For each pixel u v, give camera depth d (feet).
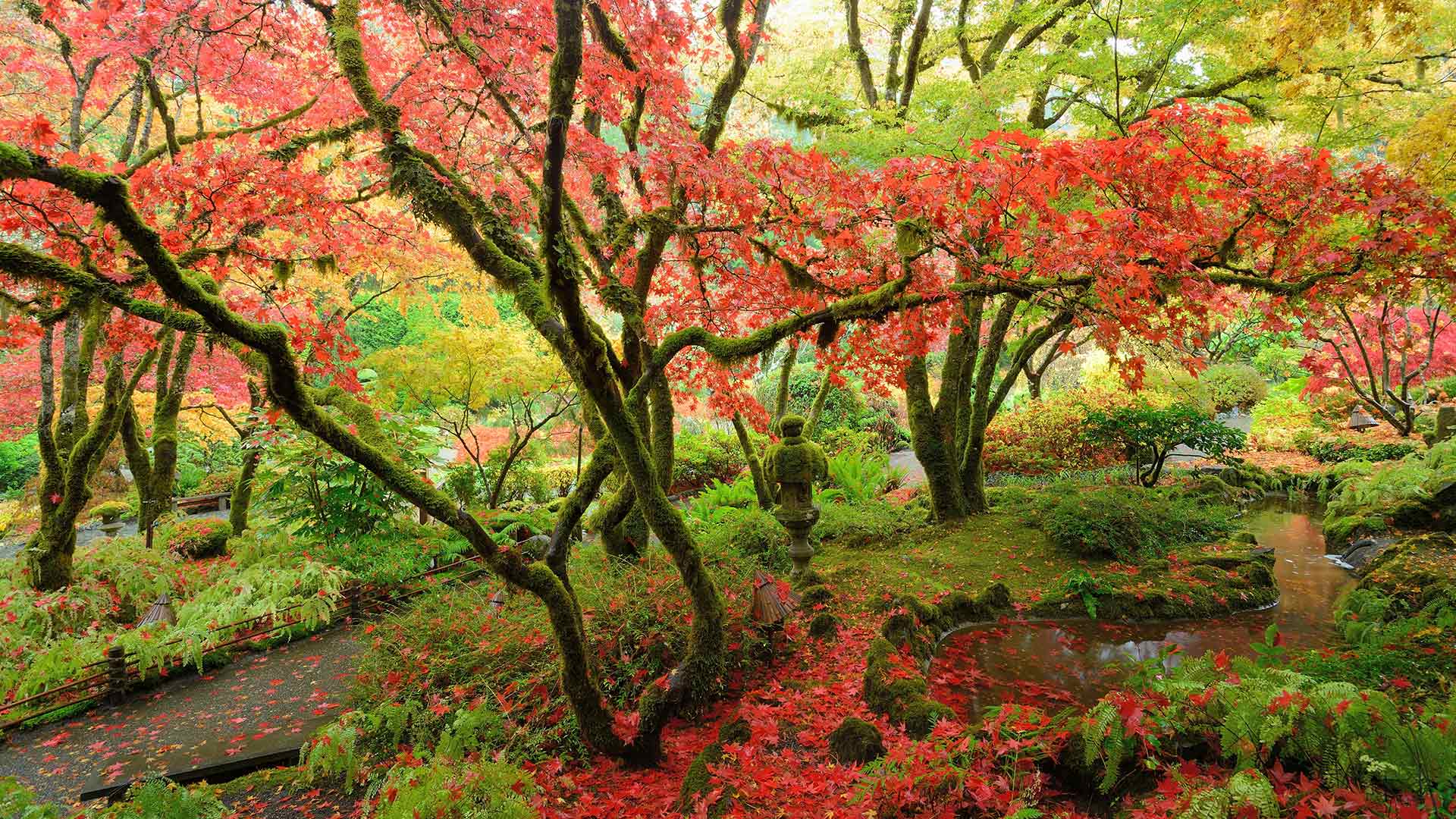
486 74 11.93
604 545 18.38
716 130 16.99
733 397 17.46
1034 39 24.82
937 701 12.70
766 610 15.10
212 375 30.17
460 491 27.66
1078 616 17.83
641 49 13.01
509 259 10.37
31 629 18.06
